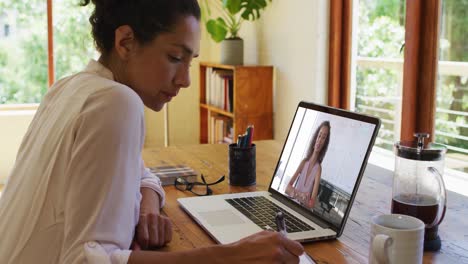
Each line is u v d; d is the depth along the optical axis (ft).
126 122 3.12
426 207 3.88
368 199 5.21
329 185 4.39
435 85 9.32
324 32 11.37
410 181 4.08
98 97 3.17
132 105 3.19
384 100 10.70
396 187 4.17
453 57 9.05
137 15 3.45
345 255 3.85
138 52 3.55
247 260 3.14
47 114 3.63
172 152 7.16
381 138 10.81
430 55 9.24
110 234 2.97
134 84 3.64
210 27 13.35
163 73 3.59
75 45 15.34
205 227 4.29
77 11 15.20
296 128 5.17
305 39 11.75
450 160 9.30
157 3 3.44
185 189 5.52
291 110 12.46
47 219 3.17
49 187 3.17
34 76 15.24
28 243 3.20
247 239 3.26
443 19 9.13
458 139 9.14
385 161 9.72
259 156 6.92
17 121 14.34
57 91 3.79
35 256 3.19
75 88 3.43
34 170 3.32
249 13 12.66
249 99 12.78
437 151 4.02
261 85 12.86
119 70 3.65
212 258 3.13
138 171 3.24
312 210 4.50
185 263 3.09
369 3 10.84
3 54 14.94
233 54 13.30
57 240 3.15
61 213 3.13
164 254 3.09
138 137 3.20
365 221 4.58
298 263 3.27
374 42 10.79
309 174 4.70
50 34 15.08
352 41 11.32
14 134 14.37
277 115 13.07
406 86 9.52
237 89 12.63
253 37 13.97
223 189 5.49
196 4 3.65
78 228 2.96
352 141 4.28
